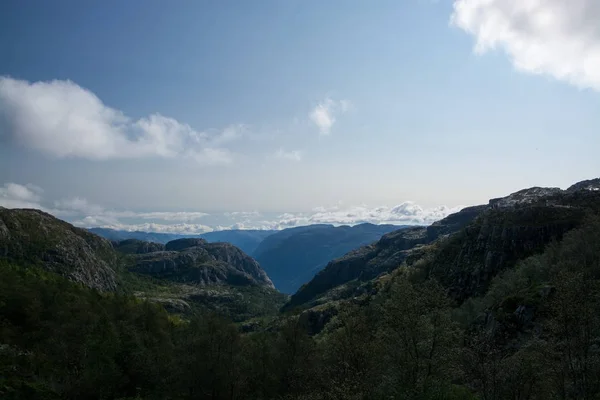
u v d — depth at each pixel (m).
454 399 49.81
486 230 163.62
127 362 91.62
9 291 135.25
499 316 78.38
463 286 150.38
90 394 80.12
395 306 58.38
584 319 42.94
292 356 88.06
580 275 45.69
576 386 42.53
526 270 108.12
